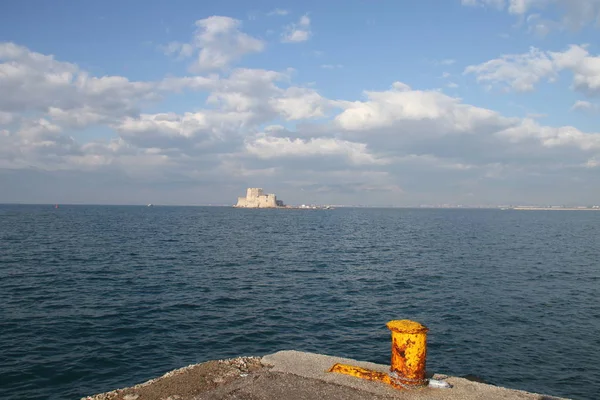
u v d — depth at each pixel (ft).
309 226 263.29
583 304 61.16
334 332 47.21
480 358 40.32
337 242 154.61
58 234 159.02
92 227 204.23
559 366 38.73
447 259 108.06
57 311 51.93
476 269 92.07
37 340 41.73
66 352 39.04
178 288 67.15
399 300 62.44
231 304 58.13
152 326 47.34
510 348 43.04
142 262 92.99
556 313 56.18
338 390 17.31
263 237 172.24
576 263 103.35
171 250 116.78
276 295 64.34
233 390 17.26
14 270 79.41
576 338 46.32
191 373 19.22
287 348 41.96
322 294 65.57
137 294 62.03
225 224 268.41
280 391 17.17
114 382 33.60
